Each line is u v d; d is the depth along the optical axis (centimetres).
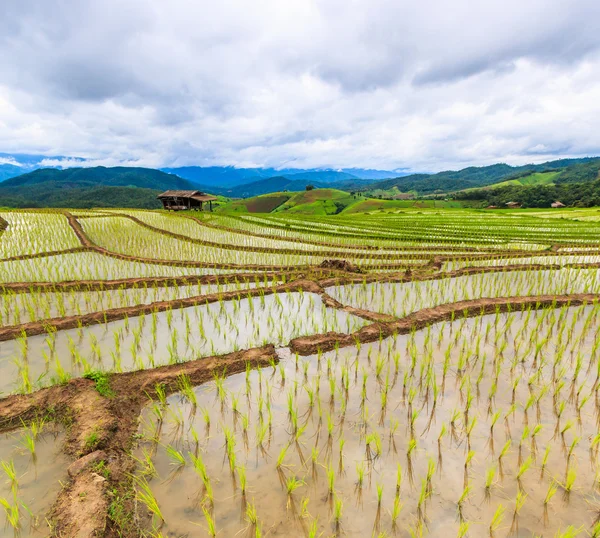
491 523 373
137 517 387
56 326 854
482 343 784
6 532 368
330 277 1316
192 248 1941
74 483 412
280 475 442
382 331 830
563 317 924
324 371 682
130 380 626
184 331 864
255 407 573
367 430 520
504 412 554
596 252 1852
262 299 1051
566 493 412
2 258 1587
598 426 521
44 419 533
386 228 3319
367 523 381
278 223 3575
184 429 524
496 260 1745
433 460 461
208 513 382
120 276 1357
